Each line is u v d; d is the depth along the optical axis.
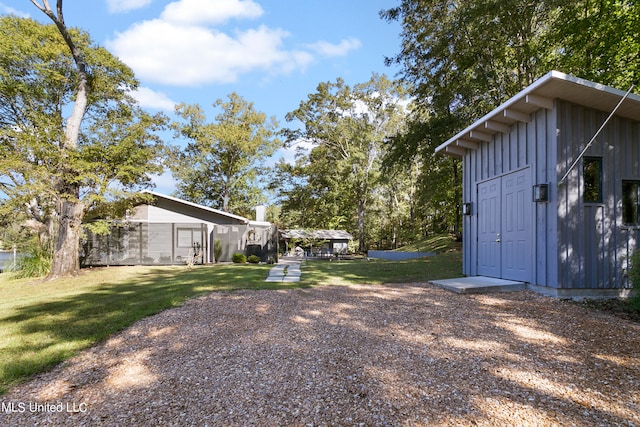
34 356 3.90
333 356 3.56
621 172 6.12
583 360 3.35
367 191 32.25
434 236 26.12
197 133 28.64
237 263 16.12
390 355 3.55
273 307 5.51
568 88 5.54
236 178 31.72
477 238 8.47
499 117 6.90
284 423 2.46
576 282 5.88
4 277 12.85
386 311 5.16
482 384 2.91
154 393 2.98
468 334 4.12
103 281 10.45
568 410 2.50
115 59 15.22
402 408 2.58
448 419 2.43
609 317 4.82
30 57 14.85
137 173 12.98
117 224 15.12
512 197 7.12
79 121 11.94
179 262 15.99
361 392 2.83
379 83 29.98
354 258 25.14
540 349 3.64
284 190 36.03
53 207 15.06
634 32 9.32
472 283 6.89
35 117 11.62
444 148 9.17
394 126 30.03
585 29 9.71
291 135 32.22
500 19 10.70
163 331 4.57
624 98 5.50
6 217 14.04
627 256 5.70
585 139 6.02
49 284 10.37
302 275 9.21
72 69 15.91
